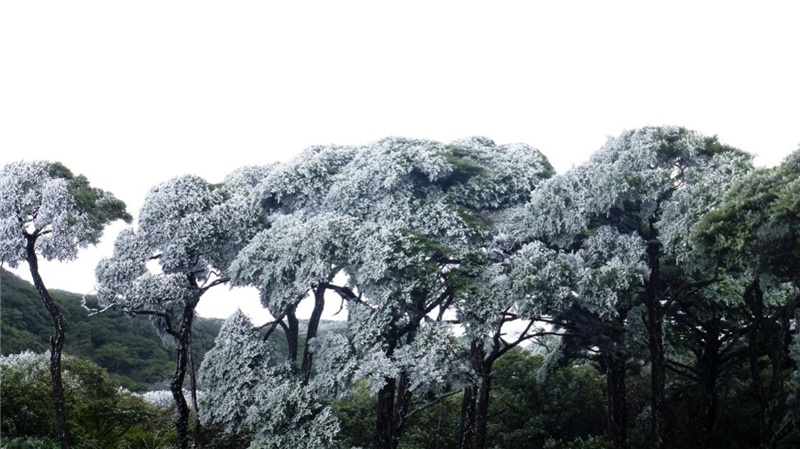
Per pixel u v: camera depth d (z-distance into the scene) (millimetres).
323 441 17281
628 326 19922
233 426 18828
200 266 19406
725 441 23641
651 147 17703
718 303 20312
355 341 17938
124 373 37344
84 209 16500
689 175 17625
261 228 20297
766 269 14375
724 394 23453
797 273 14875
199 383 20047
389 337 18438
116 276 18500
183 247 18562
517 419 26297
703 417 21438
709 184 16328
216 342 19953
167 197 19297
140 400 23609
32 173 16375
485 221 20312
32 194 15977
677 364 22328
